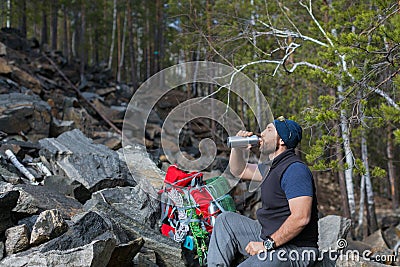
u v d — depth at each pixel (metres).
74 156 5.07
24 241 3.08
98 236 3.03
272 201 2.87
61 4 20.72
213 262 3.05
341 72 4.78
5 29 17.95
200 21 7.73
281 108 7.66
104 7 24.36
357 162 4.91
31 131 7.38
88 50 26.36
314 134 6.87
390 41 4.31
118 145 7.87
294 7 7.11
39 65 14.23
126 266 3.34
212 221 3.71
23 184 4.13
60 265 2.81
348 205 9.27
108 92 14.64
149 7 21.55
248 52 6.94
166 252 3.63
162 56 21.41
